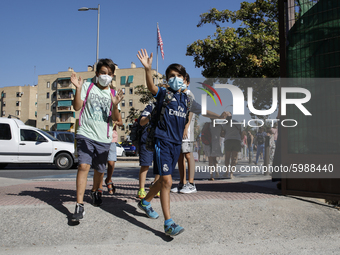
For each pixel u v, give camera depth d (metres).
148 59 3.17
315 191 3.92
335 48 3.94
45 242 2.96
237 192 4.55
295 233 3.22
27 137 13.16
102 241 3.00
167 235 3.11
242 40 11.96
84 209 3.53
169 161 3.15
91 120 3.59
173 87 3.21
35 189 5.18
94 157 3.69
